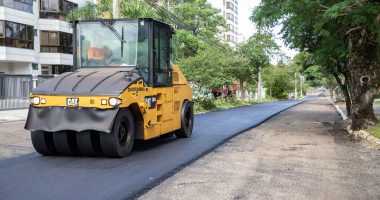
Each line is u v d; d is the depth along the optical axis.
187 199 6.54
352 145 12.28
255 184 7.47
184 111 13.15
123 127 9.86
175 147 11.53
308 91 180.25
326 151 11.12
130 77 9.86
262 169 8.73
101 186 7.26
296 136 14.45
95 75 10.11
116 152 9.55
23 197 6.58
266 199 6.57
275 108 36.50
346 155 10.52
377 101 49.84
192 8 48.72
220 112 29.23
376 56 15.12
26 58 38.69
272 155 10.44
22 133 14.60
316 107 39.62
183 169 8.66
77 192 6.88
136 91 9.90
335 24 14.71
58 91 9.45
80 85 9.55
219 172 8.41
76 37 11.21
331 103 51.34
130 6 23.53
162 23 11.44
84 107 9.27
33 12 40.00
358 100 15.26
